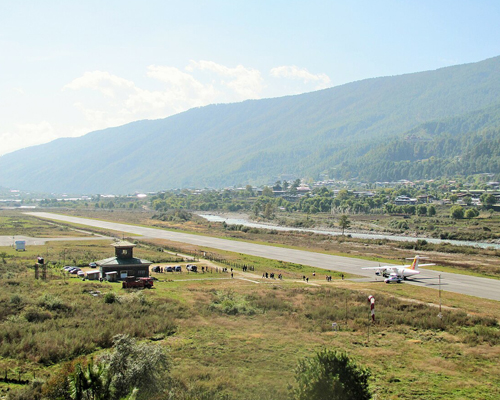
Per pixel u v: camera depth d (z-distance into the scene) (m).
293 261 135.12
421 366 48.91
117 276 97.88
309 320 67.56
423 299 83.25
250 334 58.69
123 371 38.59
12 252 138.12
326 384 32.56
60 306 65.12
